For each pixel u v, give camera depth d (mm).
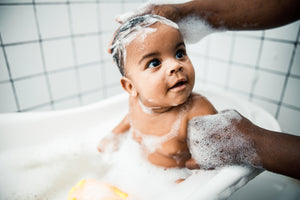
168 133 675
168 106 620
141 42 560
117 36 610
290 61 921
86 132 902
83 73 1266
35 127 812
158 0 738
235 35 1059
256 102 1083
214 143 566
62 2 1073
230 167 519
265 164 503
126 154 844
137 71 584
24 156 804
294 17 686
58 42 1122
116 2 1252
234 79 1130
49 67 1131
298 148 475
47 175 787
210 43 1166
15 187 741
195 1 751
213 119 590
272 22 708
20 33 1001
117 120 948
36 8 1011
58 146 851
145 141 743
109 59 1345
